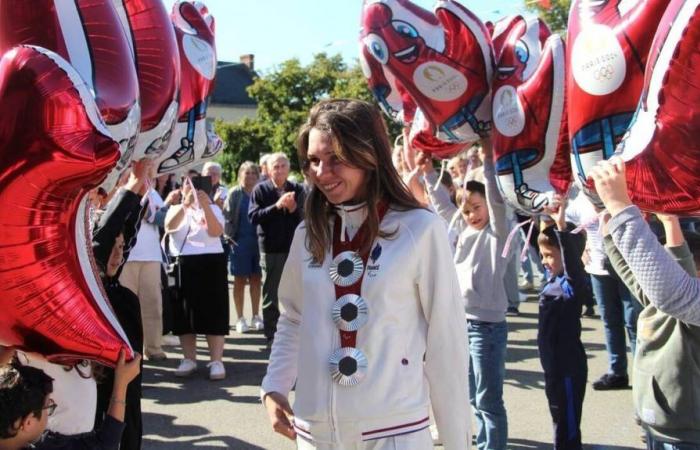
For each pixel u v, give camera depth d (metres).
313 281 2.31
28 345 2.14
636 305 5.64
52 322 2.07
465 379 2.28
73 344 2.13
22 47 1.93
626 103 3.11
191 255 6.38
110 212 3.24
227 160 25.55
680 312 2.49
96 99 2.15
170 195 6.59
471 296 4.25
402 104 5.14
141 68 2.77
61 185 1.94
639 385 3.09
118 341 2.19
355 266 2.26
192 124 3.43
